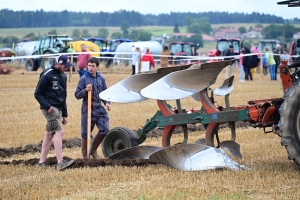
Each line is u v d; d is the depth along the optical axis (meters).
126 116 42.66
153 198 19.55
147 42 128.50
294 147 22.89
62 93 26.11
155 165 25.16
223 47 127.31
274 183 21.39
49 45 115.81
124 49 122.88
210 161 23.84
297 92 22.64
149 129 27.52
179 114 26.06
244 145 30.34
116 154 26.98
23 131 37.03
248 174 22.72
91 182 22.33
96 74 28.36
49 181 22.48
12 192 20.92
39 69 118.12
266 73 91.31
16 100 54.38
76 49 113.25
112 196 20.16
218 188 20.80
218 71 25.02
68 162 25.27
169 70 27.22
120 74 98.81
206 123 25.25
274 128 23.80
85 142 28.36
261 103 24.86
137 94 27.34
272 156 27.25
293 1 24.23
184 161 24.25
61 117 26.16
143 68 75.00
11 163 26.84
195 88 25.03
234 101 51.53
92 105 28.16
